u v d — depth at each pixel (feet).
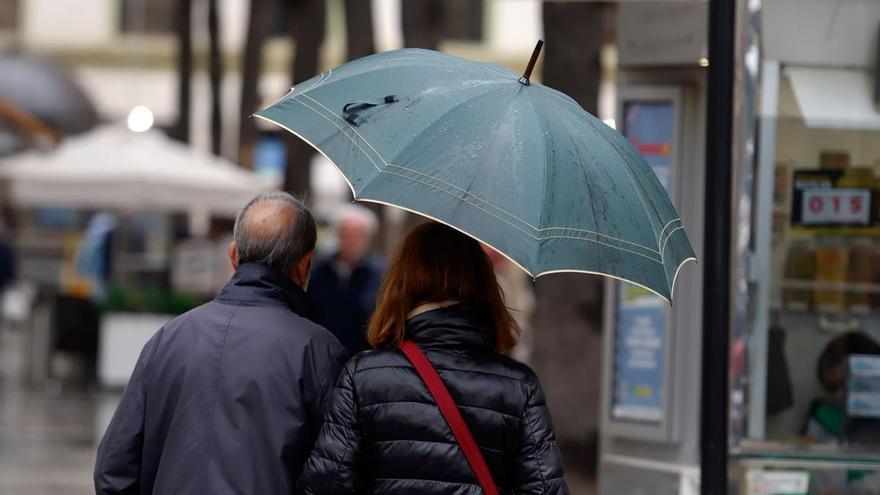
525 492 34.53
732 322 45.88
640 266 33.63
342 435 34.50
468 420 34.30
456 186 32.71
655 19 53.57
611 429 55.11
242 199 156.35
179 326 38.11
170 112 320.50
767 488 47.52
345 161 33.68
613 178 34.53
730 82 45.96
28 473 96.37
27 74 205.77
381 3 291.79
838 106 48.06
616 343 55.06
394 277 35.96
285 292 38.65
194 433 36.81
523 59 308.40
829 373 48.06
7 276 220.64
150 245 194.29
